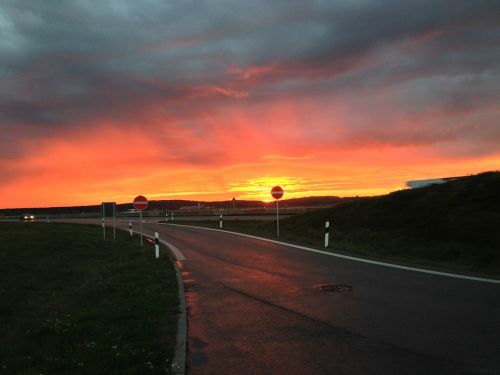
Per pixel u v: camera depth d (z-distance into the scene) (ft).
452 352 18.13
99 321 23.09
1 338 22.54
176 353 18.12
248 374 16.31
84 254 67.05
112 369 16.30
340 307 26.43
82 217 247.70
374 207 73.46
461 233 52.44
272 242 68.95
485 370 16.21
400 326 22.04
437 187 70.13
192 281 37.32
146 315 24.48
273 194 80.07
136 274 40.34
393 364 16.94
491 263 42.73
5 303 33.04
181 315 24.79
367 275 37.68
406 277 36.24
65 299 31.86
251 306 27.40
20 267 51.52
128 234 102.89
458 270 39.63
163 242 77.00
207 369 16.89
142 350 18.16
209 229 105.70
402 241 57.00
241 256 53.67
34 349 19.11
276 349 19.06
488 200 57.88
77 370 16.21
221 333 21.68
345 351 18.56
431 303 26.81
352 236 65.62
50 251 67.72
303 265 44.57
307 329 21.99
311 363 17.28
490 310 24.91
